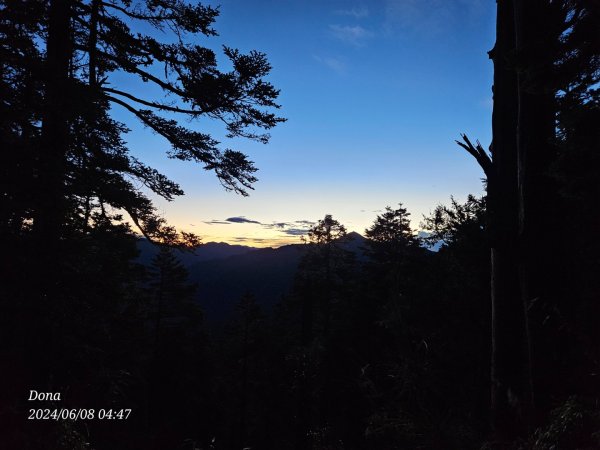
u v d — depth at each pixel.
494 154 6.83
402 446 6.88
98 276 7.00
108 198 9.11
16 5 6.50
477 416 7.98
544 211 5.43
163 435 16.67
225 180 12.91
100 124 9.09
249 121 11.84
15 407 5.50
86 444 6.66
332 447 16.41
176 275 33.50
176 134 11.38
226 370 37.19
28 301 5.44
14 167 5.63
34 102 6.72
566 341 5.03
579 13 4.66
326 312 37.41
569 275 5.36
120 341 10.18
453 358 12.25
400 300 11.24
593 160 4.88
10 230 5.70
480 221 14.93
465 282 14.95
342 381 21.61
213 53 10.86
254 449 31.98
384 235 35.28
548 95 5.50
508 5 6.72
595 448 3.65
